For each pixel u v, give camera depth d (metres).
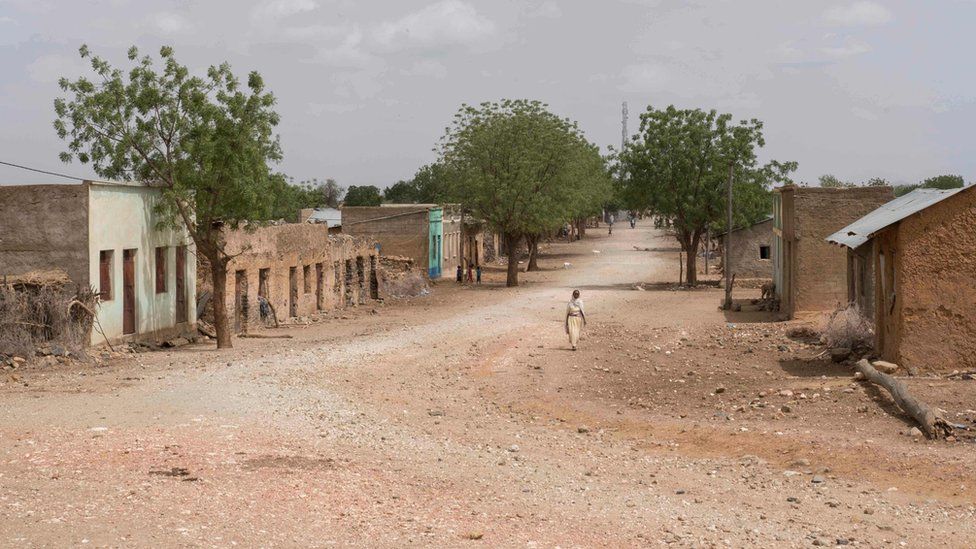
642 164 59.50
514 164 60.41
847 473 13.74
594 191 89.00
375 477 13.41
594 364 25.94
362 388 22.06
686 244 60.09
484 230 86.12
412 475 13.73
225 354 28.25
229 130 29.94
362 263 50.97
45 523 10.18
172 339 31.94
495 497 12.67
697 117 59.19
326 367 25.12
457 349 29.64
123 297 29.16
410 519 11.29
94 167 29.45
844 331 25.20
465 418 18.98
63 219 26.97
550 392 21.81
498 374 24.62
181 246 32.94
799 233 35.28
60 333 25.45
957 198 19.72
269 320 38.69
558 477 13.99
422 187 118.19
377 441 16.23
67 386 20.95
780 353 26.20
